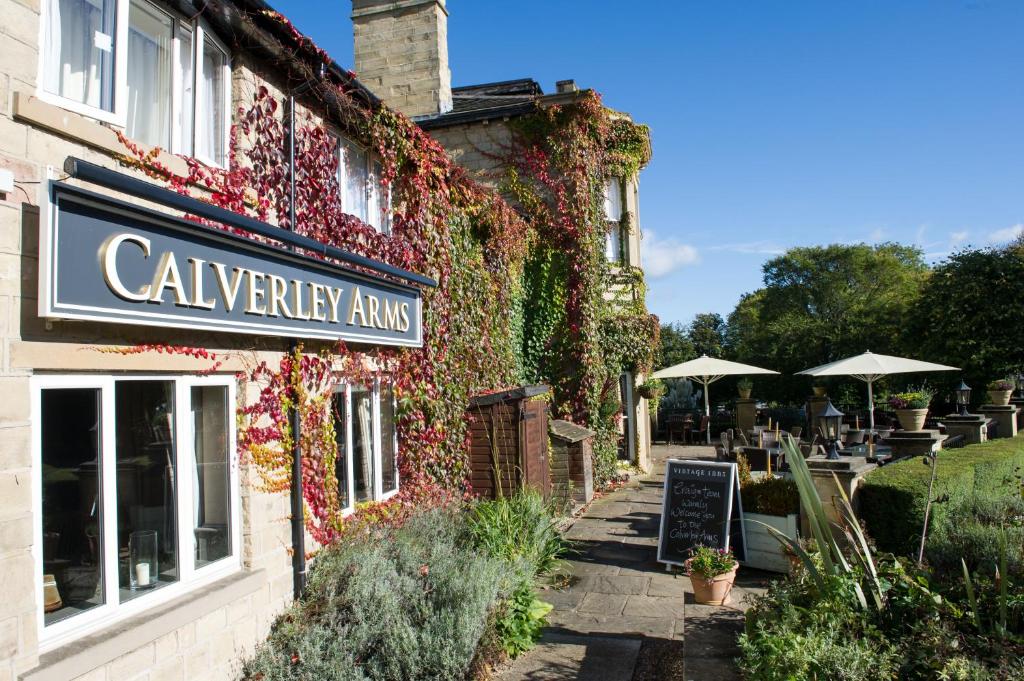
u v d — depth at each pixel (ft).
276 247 17.17
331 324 20.11
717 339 138.10
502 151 46.52
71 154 12.64
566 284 45.11
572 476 38.60
